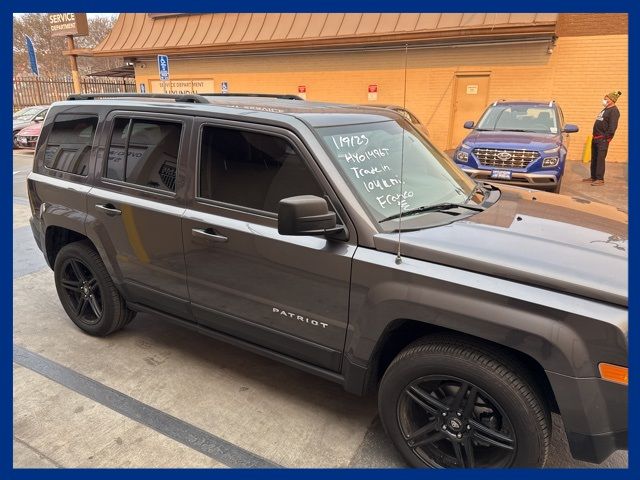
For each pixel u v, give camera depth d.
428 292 2.26
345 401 3.13
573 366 2.00
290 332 2.79
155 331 4.09
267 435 2.81
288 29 16.61
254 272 2.83
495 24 12.91
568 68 13.09
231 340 3.15
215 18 18.52
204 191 3.02
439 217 2.68
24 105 24.89
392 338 2.64
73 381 3.34
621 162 13.12
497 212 2.86
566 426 2.08
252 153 2.84
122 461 2.60
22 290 5.01
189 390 3.23
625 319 1.96
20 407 3.05
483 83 14.05
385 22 14.81
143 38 20.19
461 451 2.38
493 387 2.19
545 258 2.23
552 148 7.71
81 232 3.71
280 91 17.61
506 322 2.09
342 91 16.36
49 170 4.02
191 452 2.67
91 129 3.70
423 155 3.24
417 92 15.04
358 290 2.46
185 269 3.16
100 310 3.87
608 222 2.79
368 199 2.59
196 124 3.05
